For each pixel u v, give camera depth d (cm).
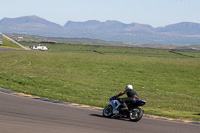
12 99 2539
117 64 7231
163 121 2095
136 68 6812
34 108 2152
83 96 3453
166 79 5759
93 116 2067
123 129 1645
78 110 2303
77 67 6475
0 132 1270
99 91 3928
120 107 2041
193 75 6412
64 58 7931
